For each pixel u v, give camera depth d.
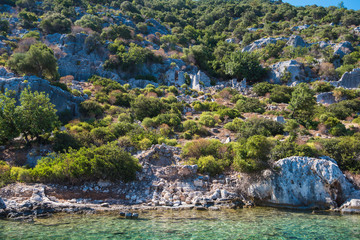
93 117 35.03
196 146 23.59
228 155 22.94
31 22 73.88
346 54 70.06
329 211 17.20
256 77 65.75
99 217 14.34
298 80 61.41
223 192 19.06
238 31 105.69
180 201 18.20
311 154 20.75
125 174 19.95
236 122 34.72
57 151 24.03
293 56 73.62
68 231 11.77
